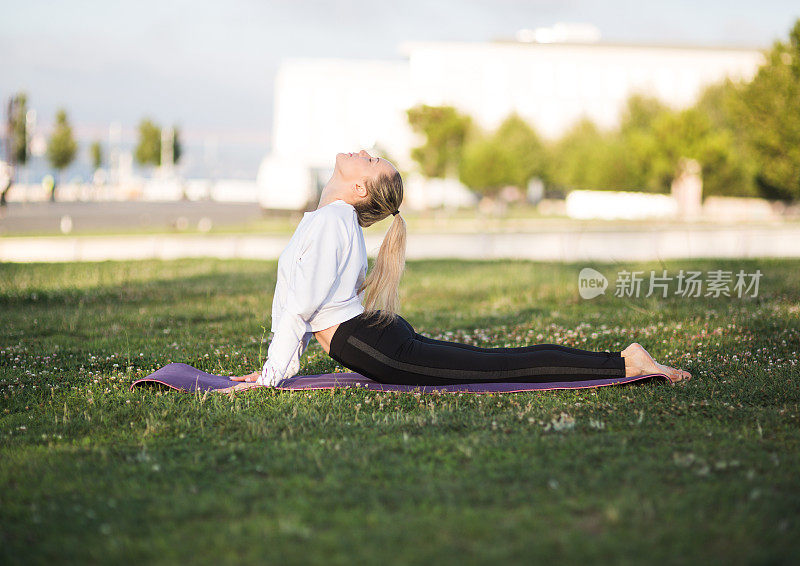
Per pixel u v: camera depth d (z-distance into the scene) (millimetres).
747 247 18672
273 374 4391
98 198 60375
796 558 2258
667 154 39719
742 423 3723
